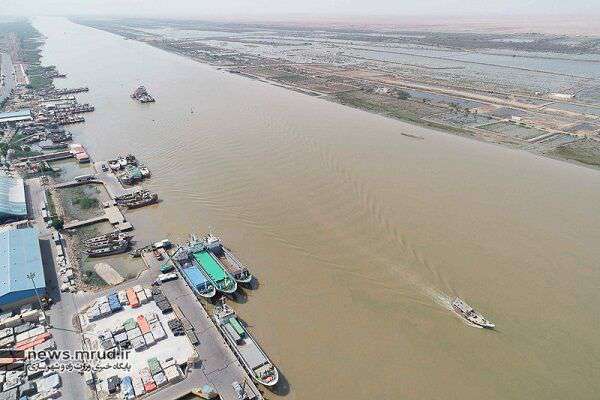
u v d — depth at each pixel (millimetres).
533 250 85125
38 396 53250
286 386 56531
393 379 57938
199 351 60219
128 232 90750
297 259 82188
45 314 66688
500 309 70125
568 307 70625
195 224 93750
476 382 57594
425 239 88375
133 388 54469
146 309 68000
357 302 71625
